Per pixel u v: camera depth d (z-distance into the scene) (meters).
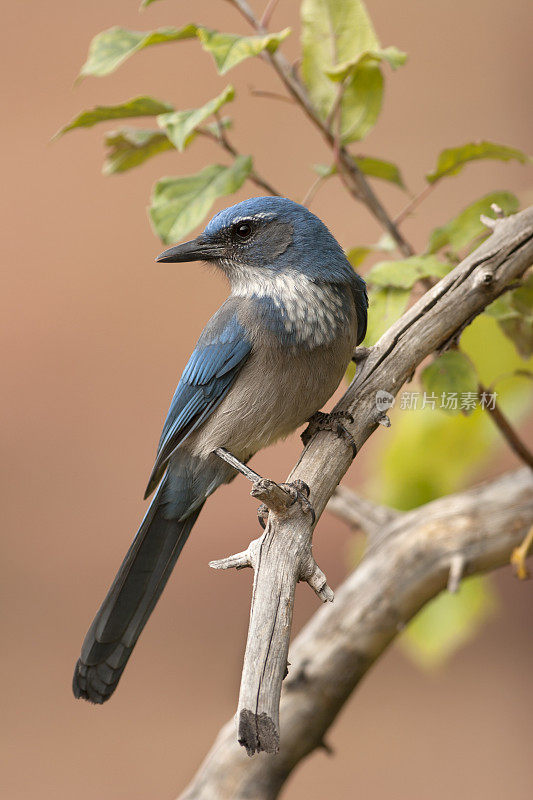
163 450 9.19
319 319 8.55
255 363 8.69
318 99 8.65
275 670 5.72
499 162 16.91
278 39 7.55
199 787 8.64
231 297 9.09
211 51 7.54
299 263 8.75
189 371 9.02
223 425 8.84
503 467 13.91
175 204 8.12
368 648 8.94
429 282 8.65
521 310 8.35
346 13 8.57
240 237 8.98
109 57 8.05
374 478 10.44
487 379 9.41
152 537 9.10
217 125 8.72
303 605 15.68
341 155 8.82
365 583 9.11
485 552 8.98
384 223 8.88
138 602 8.84
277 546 6.29
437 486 9.91
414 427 9.70
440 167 8.60
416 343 7.57
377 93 8.65
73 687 8.38
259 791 8.58
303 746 8.75
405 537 9.20
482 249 7.53
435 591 9.08
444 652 9.89
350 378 8.70
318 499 7.17
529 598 15.39
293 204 8.94
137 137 8.73
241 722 5.52
